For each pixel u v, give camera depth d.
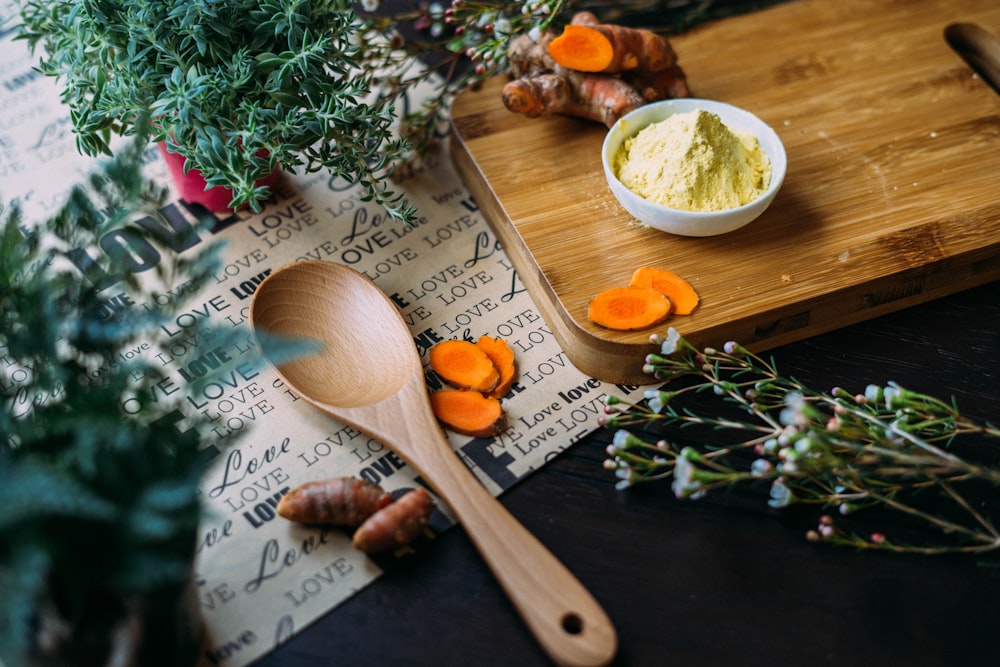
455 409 0.54
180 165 0.60
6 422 0.42
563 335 0.57
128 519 0.41
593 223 0.60
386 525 0.49
